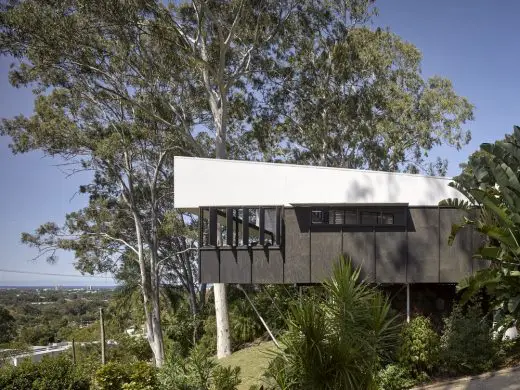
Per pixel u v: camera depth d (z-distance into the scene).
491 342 10.97
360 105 28.14
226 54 24.12
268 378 7.79
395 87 30.69
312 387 6.12
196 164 15.68
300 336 6.41
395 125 31.09
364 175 14.97
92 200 30.23
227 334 22.52
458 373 10.65
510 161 11.92
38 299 103.81
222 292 22.89
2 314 52.94
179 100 26.39
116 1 19.88
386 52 31.45
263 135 29.42
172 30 22.06
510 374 10.12
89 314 75.31
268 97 28.45
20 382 12.02
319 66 27.94
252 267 15.06
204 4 21.58
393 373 10.06
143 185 30.89
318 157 32.06
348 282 6.47
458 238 14.11
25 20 19.91
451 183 13.27
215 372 10.10
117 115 27.67
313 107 28.62
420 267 14.23
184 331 28.91
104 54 22.77
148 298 29.19
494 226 10.48
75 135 26.23
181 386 10.01
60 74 24.44
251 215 17.50
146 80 24.36
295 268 14.83
